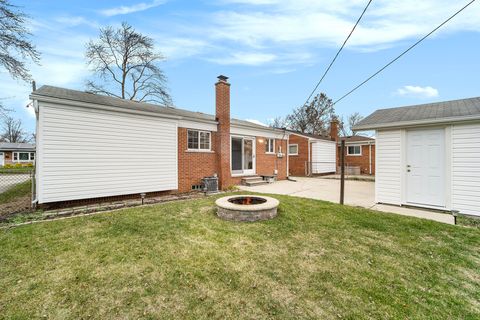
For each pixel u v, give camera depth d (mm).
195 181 9180
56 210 5676
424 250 3570
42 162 5660
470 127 5480
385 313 2189
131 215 5234
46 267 2906
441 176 5926
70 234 4012
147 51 18500
